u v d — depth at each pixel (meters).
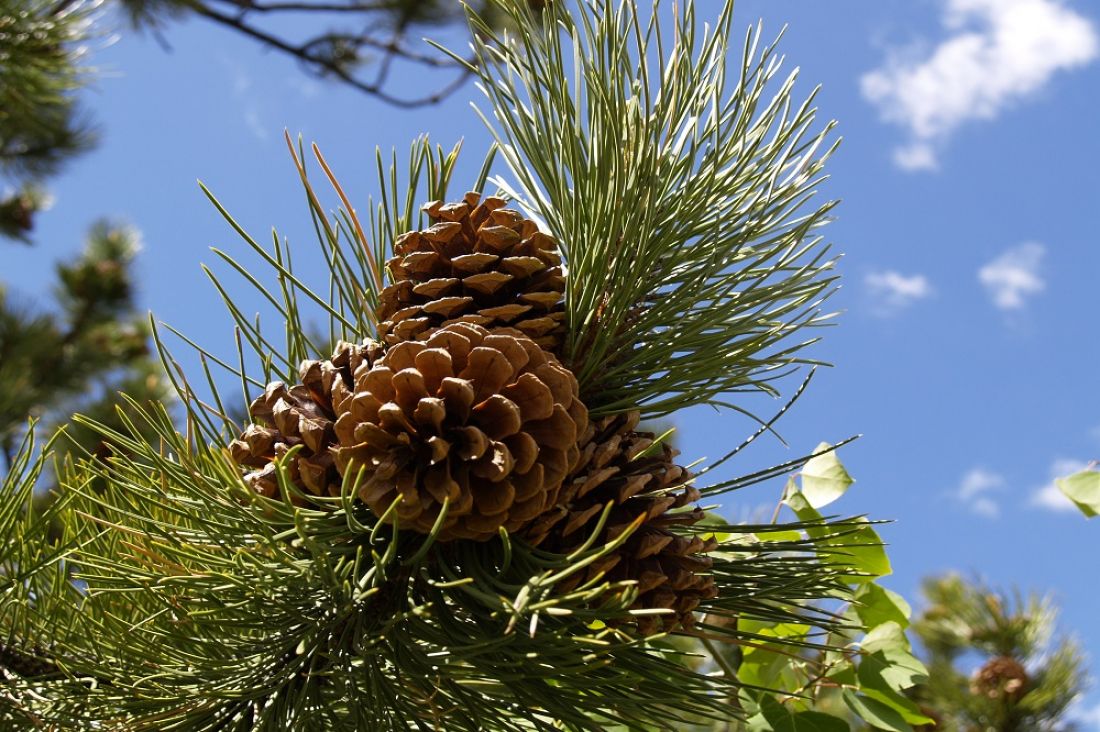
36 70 1.76
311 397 0.61
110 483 0.60
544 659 0.57
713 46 0.65
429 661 0.58
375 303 0.67
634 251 0.64
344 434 0.58
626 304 0.63
